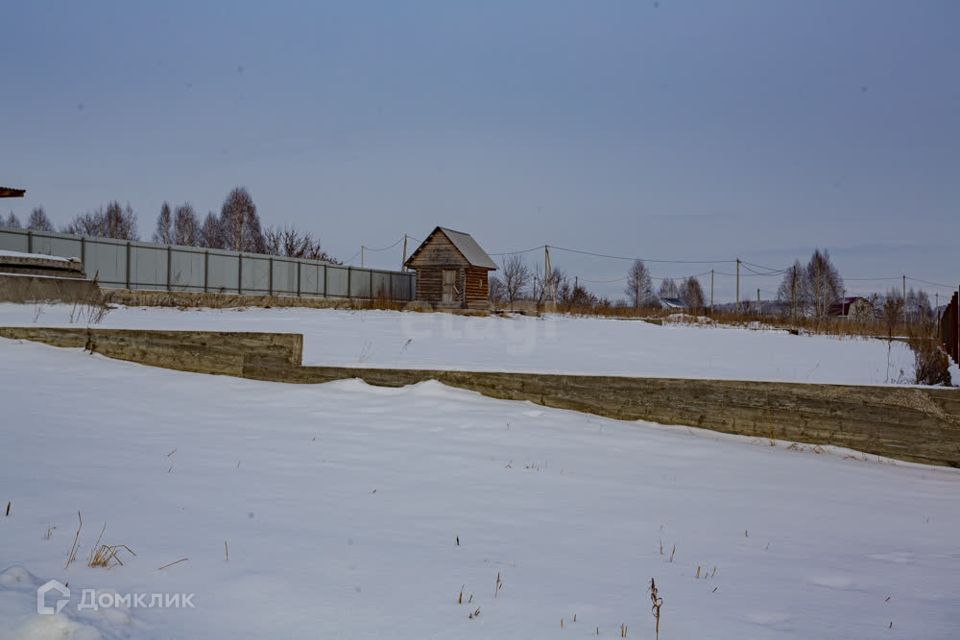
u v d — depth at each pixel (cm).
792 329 3459
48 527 421
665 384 952
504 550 462
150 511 474
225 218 6769
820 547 517
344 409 905
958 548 532
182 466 607
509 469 691
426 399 962
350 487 590
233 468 618
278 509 511
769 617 376
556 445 804
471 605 366
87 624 292
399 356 1684
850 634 357
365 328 2464
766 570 457
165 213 7112
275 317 2747
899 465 854
